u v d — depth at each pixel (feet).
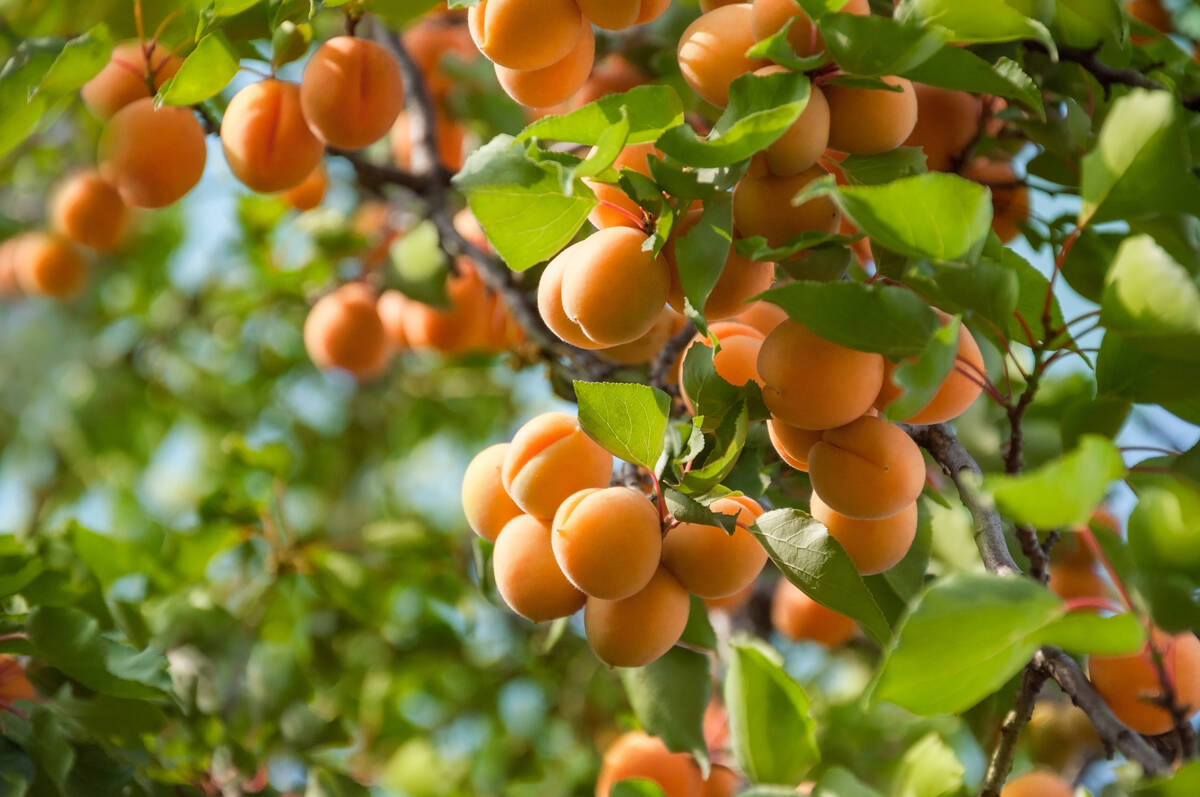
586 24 3.01
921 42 2.68
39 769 3.16
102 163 3.34
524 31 2.90
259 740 3.81
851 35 2.68
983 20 2.72
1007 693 3.12
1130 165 2.69
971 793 3.24
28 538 3.51
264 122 3.30
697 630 3.18
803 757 2.98
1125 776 3.07
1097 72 3.15
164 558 4.16
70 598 3.37
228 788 3.67
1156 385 2.76
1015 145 3.39
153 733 3.34
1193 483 2.79
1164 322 2.60
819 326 2.65
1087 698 2.68
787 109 2.63
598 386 2.73
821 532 2.76
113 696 3.25
